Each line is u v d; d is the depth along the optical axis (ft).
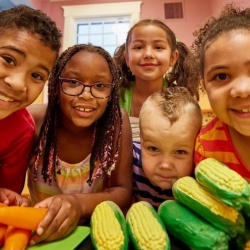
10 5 5.97
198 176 1.46
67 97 2.11
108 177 2.39
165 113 2.05
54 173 2.34
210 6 8.16
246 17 1.84
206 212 1.35
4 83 1.68
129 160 2.48
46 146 2.28
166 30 3.66
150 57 3.47
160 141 2.03
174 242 1.39
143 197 2.42
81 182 2.41
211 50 1.72
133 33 3.62
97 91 2.13
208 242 1.29
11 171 2.26
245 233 1.37
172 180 2.10
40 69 1.75
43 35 1.74
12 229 1.45
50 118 2.28
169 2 8.34
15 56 1.64
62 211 1.56
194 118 2.10
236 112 1.71
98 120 2.40
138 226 1.36
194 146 2.06
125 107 3.64
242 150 1.91
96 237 1.33
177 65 3.75
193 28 8.07
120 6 8.46
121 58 3.84
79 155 2.41
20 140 2.18
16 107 1.84
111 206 1.58
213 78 1.73
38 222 1.46
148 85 3.59
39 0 8.48
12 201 1.92
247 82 1.57
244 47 1.57
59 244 1.44
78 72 2.08
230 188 1.31
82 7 8.60
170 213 1.44
